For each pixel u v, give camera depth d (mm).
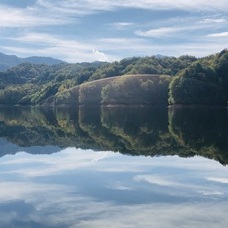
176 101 113500
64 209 16047
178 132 45531
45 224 14320
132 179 21531
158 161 27141
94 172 23797
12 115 102188
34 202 17125
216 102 112312
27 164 27328
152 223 14195
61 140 41750
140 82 139750
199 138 38875
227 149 31422
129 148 34156
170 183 20359
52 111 128125
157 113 97000
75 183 20781
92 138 43062
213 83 112812
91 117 86375
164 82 137000
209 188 19125
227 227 13609
